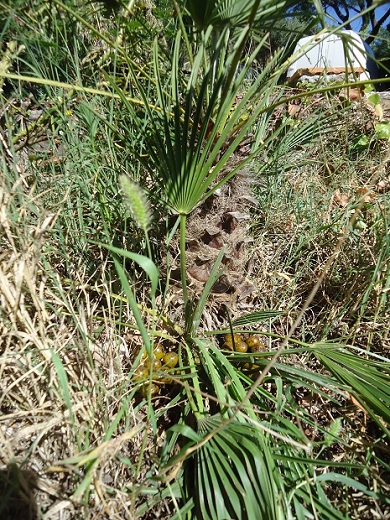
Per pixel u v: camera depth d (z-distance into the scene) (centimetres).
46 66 79
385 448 49
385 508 50
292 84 137
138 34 89
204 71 62
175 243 70
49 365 50
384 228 81
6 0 69
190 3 55
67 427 47
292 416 59
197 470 47
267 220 89
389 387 53
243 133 54
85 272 68
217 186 59
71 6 78
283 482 46
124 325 62
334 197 101
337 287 80
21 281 49
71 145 76
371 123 114
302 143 112
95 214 75
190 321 62
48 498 45
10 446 43
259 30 62
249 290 73
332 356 60
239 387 53
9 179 59
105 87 87
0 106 76
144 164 64
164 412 56
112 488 45
